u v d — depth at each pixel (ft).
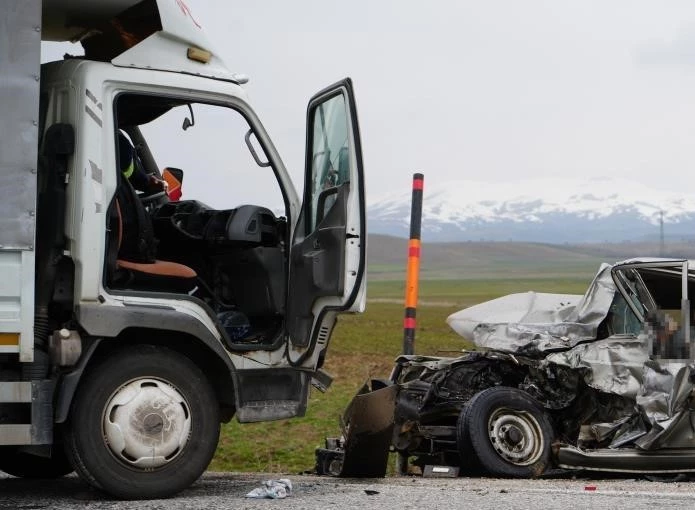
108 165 30.63
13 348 28.71
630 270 41.29
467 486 34.35
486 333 44.37
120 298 30.50
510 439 40.09
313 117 33.91
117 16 32.19
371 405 36.42
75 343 29.48
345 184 31.81
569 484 35.86
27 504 29.53
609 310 43.11
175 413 30.71
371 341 141.38
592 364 41.11
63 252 30.12
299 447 54.85
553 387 42.42
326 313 32.40
